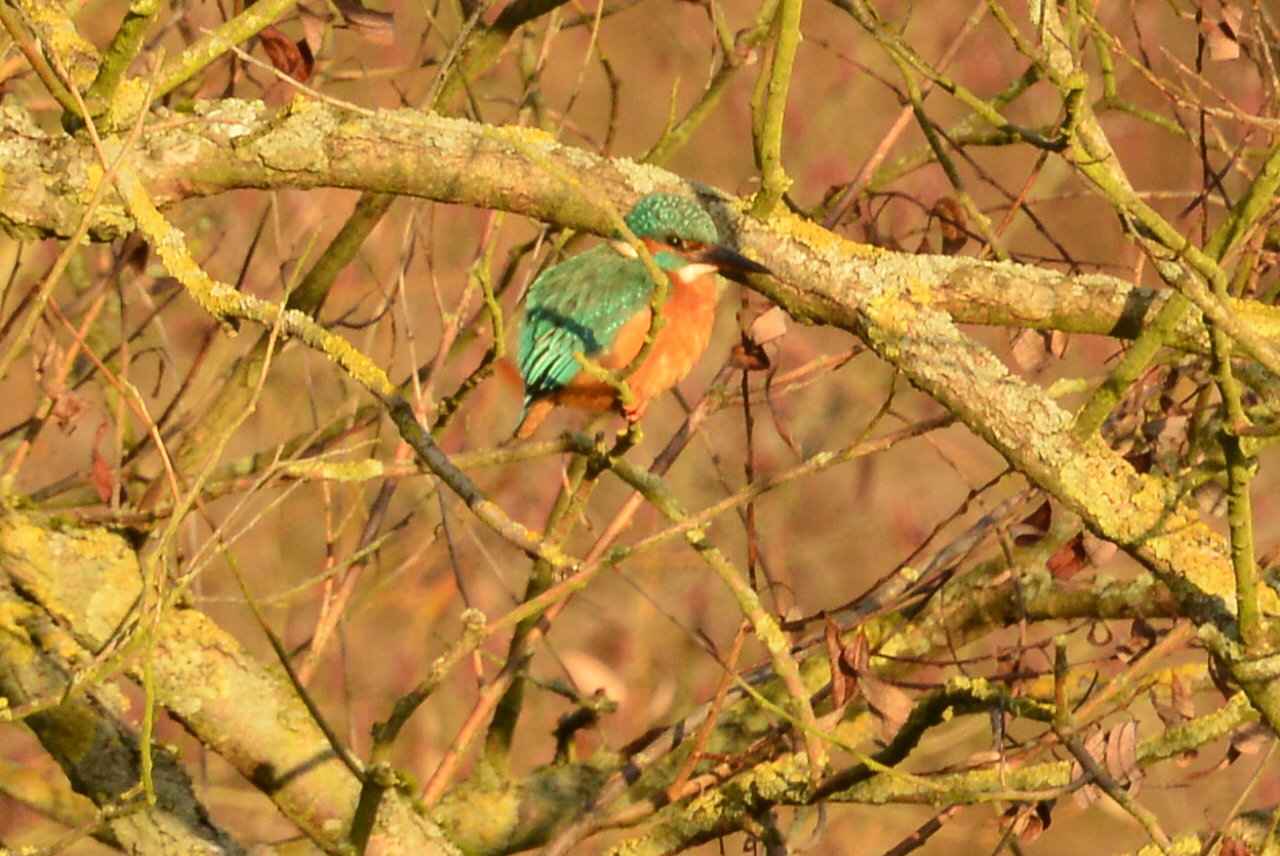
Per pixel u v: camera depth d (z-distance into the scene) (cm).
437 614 1597
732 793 841
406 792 816
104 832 1000
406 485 1612
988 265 729
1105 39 782
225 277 1366
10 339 974
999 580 990
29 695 732
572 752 1016
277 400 1466
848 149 1852
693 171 1952
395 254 1466
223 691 748
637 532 1658
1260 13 939
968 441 1870
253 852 767
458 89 1098
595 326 945
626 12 1962
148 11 680
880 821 1464
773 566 1700
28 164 716
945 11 1830
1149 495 662
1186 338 725
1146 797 1528
